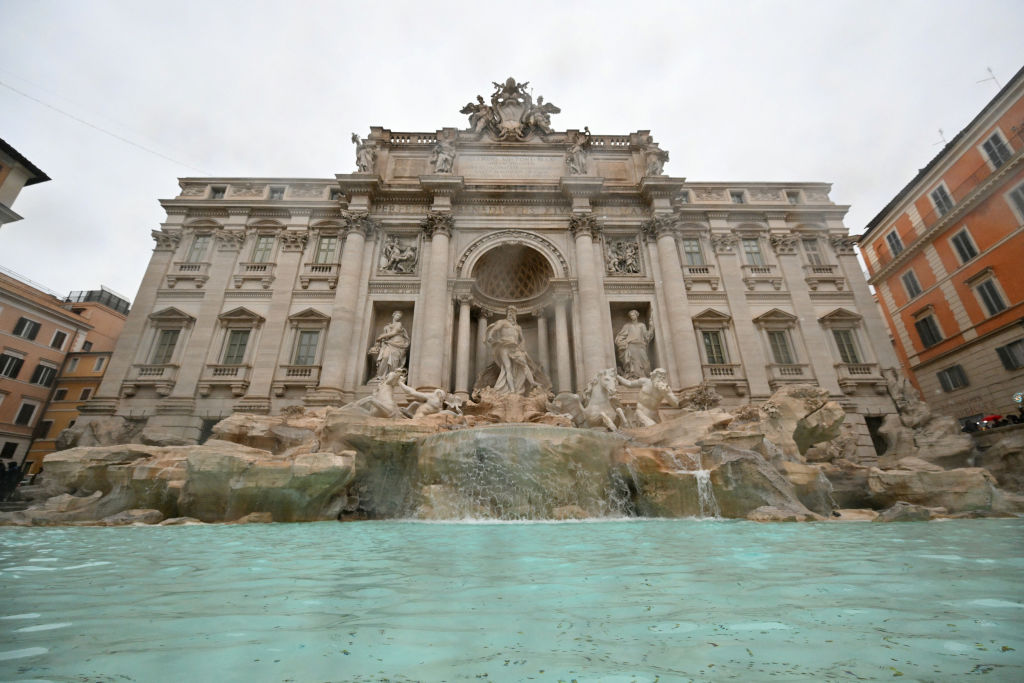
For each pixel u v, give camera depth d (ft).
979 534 23.34
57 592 12.53
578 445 42.45
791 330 95.30
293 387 85.92
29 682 6.44
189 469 40.09
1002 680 6.06
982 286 95.76
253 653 7.87
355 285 91.97
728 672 6.72
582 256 93.86
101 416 82.17
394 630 9.20
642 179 101.35
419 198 101.91
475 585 13.15
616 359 92.53
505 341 77.87
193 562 17.51
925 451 77.97
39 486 42.29
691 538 23.31
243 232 100.48
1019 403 83.25
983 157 94.58
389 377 62.13
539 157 108.17
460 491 41.55
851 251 103.35
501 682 6.50
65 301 149.59
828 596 11.22
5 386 120.16
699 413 52.54
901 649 7.53
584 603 11.08
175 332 91.86
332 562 17.31
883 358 92.02
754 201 110.73
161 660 7.53
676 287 93.30
